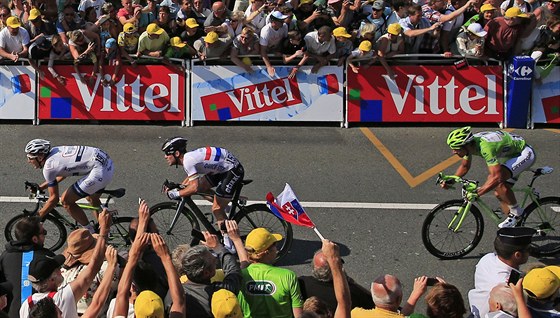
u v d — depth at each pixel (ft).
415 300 28.73
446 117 62.75
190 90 62.34
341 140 60.44
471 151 43.60
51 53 61.52
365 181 53.83
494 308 28.19
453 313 26.73
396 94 62.49
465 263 44.37
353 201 50.98
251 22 62.39
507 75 62.13
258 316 30.01
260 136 60.90
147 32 60.34
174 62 61.98
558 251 45.06
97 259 29.09
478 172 55.36
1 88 62.03
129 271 26.91
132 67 61.87
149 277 28.91
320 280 30.19
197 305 28.35
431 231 44.80
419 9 61.31
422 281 29.09
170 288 26.84
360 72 62.18
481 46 61.00
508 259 32.78
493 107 62.59
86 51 60.54
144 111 62.54
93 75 61.72
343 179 54.03
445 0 63.21
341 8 63.16
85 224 42.93
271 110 62.69
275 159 56.95
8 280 31.04
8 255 31.71
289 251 45.21
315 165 56.08
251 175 54.34
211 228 43.27
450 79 62.34
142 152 57.72
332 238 46.50
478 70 62.13
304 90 62.39
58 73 61.82
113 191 43.29
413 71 62.13
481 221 44.21
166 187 43.09
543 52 61.52
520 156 43.55
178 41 60.95
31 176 53.78
